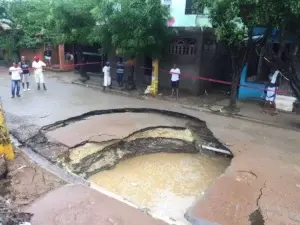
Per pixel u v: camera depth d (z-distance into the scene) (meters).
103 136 8.12
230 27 9.38
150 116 10.33
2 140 6.25
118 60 15.48
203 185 7.01
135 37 11.55
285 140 8.62
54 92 13.38
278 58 9.90
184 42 13.60
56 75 18.14
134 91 14.04
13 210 4.79
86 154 7.56
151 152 8.70
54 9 14.02
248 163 6.98
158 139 8.92
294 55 10.02
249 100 12.93
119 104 11.58
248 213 5.06
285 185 6.01
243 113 11.02
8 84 14.79
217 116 10.66
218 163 8.01
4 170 5.89
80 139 7.87
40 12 19.14
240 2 8.24
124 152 8.24
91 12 12.48
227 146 8.02
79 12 13.84
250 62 12.73
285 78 10.86
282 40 9.50
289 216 5.01
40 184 5.75
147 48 12.49
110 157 7.93
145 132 8.87
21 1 19.44
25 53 20.42
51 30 15.77
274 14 8.14
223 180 6.13
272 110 11.53
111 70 16.23
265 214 5.04
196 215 4.98
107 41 13.04
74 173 6.96
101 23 12.52
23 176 6.00
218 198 5.46
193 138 8.95
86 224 4.63
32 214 4.79
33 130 8.24
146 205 6.16
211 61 14.30
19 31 19.50
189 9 13.52
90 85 15.17
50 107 10.68
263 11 8.12
